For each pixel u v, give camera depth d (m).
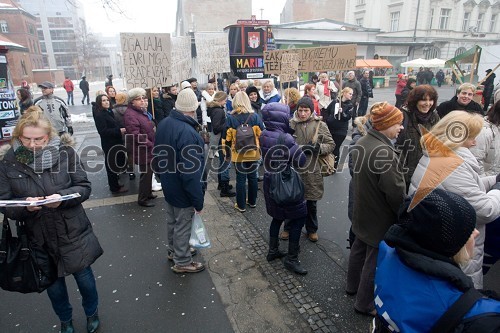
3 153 2.12
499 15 37.84
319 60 6.43
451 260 1.23
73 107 17.55
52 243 2.19
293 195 2.95
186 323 2.64
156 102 6.88
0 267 2.12
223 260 3.47
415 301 1.18
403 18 35.62
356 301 2.67
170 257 3.47
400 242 1.27
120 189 5.46
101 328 2.60
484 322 1.03
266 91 6.52
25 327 2.63
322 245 3.71
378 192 2.31
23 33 51.00
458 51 35.94
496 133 2.89
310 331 2.53
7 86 5.91
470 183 1.92
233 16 35.66
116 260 3.51
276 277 3.18
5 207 2.06
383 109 2.24
